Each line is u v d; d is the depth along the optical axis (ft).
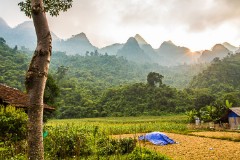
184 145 63.93
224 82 526.16
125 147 44.39
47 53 15.49
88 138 46.47
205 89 472.44
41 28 15.80
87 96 446.60
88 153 39.73
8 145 34.30
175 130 129.90
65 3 24.35
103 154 40.50
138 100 374.02
